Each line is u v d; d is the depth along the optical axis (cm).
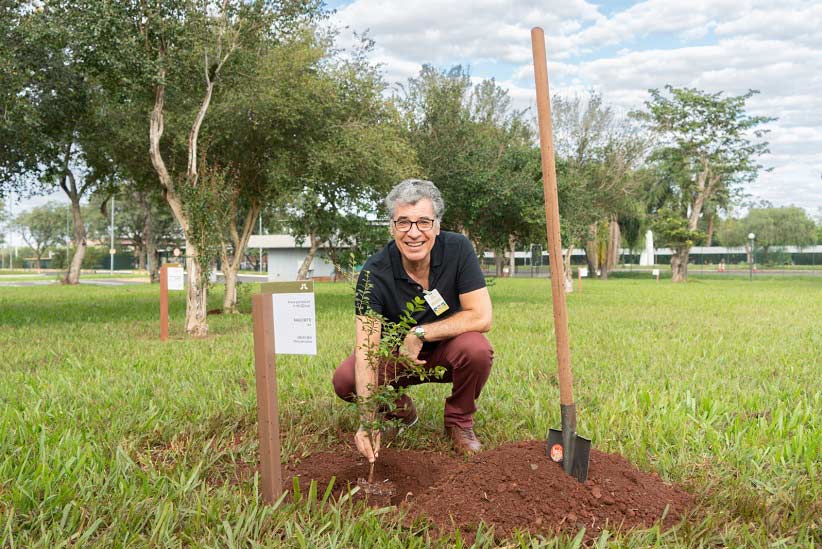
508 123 2266
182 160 1411
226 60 1085
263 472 261
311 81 1348
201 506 251
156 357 678
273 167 1387
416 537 234
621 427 372
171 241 5038
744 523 243
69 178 2980
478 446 338
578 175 2223
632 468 274
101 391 477
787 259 6888
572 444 256
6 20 1070
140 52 984
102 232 7438
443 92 1764
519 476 256
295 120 1374
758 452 323
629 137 2502
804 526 235
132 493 267
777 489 275
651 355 673
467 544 227
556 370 579
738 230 6706
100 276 5278
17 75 1088
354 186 1510
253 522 239
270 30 1109
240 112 1293
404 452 328
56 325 1070
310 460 324
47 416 396
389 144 1429
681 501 260
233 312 1413
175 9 997
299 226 1549
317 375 548
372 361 281
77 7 957
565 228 1795
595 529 232
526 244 1928
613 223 4316
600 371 573
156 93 1020
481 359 329
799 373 567
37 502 259
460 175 1723
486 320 335
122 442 340
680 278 3775
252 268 7844
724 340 816
